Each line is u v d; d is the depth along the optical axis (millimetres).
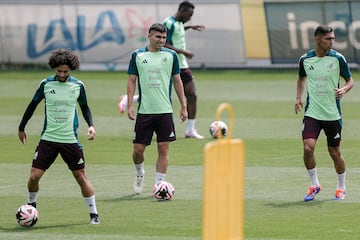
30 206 33625
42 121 65000
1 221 34562
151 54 39281
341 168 38594
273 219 34625
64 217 35219
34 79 90875
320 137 56656
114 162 48469
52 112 33438
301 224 33750
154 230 32812
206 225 20062
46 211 36406
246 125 62219
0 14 98500
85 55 97875
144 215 35500
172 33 55719
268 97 77438
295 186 41594
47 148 33469
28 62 98875
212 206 20203
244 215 35312
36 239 31406
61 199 38906
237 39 96188
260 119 65188
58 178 43781
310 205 37375
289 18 94812
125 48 97312
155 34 39125
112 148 53062
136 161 39688
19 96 78812
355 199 38688
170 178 43750
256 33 95688
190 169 46188
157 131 39281
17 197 39406
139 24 96500
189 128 57031
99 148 53031
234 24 95875
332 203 37781
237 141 20828
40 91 33656
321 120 37969
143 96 39250
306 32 94500
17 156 50469
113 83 87500
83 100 34031
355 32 93312
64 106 33406
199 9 95750
